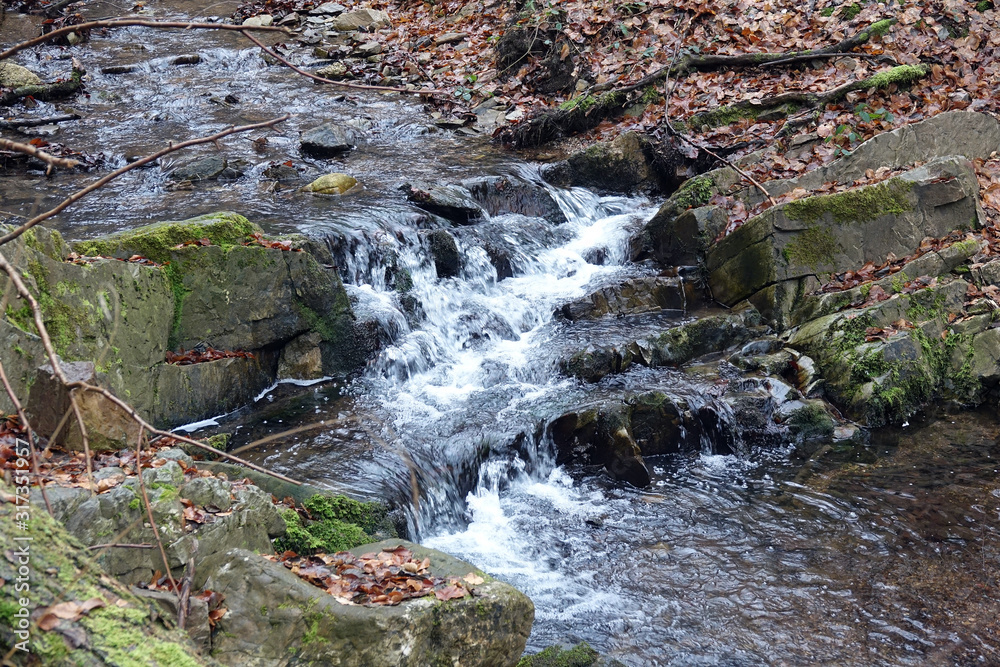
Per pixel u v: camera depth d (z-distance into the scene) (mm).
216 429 6859
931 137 10102
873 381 7824
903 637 5121
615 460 7078
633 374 7984
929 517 6352
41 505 3639
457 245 9141
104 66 13891
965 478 6867
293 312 7637
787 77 11828
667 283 9086
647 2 13141
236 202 9406
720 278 9195
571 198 10594
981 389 8102
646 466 7246
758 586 5637
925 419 7859
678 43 12352
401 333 8344
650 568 5863
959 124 10219
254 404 7363
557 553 6086
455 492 6598
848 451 7387
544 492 6910
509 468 6941
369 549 4738
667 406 7387
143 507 4008
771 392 7762
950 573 5711
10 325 4938
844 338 8148
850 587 5605
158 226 7172
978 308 8461
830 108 11102
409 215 9250
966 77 11484
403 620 3830
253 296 7387
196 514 4250
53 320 5656
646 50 12492
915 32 12062
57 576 2844
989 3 12273
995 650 5000
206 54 14711
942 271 8750
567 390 7660
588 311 8844
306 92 13391
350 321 7945
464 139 11992
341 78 13984
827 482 6906
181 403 6789
